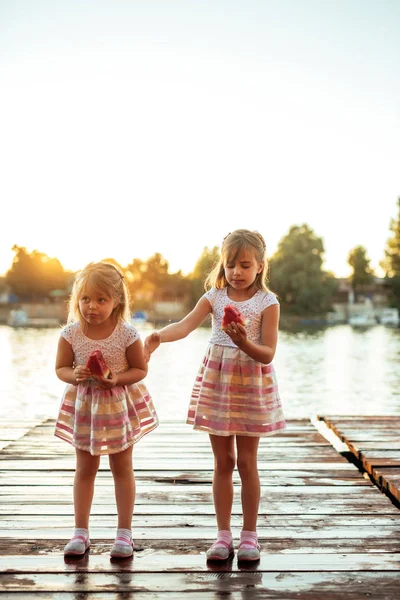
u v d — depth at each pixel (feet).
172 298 243.60
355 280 236.22
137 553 9.45
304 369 63.67
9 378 55.06
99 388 9.12
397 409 38.78
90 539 9.98
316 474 14.62
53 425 21.13
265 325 9.45
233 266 9.45
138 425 9.49
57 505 11.87
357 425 20.99
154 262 247.09
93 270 9.21
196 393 9.73
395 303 217.15
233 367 9.25
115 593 8.14
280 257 192.44
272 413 9.30
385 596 8.09
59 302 231.50
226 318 8.73
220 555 9.11
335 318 209.87
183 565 9.01
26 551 9.46
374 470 14.82
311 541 10.07
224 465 9.45
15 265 231.91
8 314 226.99
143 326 187.52
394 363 70.08
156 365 66.39
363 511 11.73
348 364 68.85
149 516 11.34
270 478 14.23
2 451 16.88
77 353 9.45
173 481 13.97
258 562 9.16
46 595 8.07
